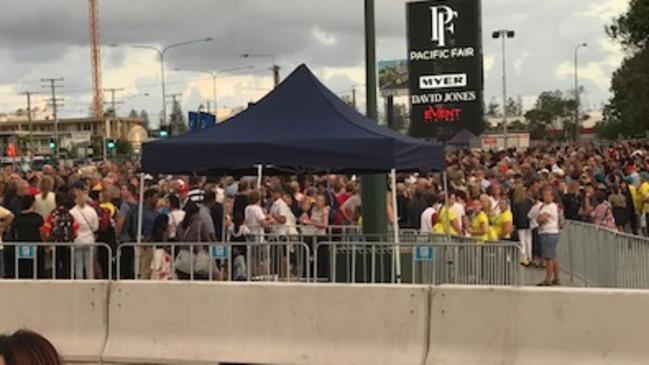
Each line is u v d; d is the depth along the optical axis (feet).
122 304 29.78
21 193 45.19
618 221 64.44
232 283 28.84
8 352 5.82
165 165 33.99
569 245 52.65
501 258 33.68
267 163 33.12
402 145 33.24
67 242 37.50
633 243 37.32
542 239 48.60
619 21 131.34
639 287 36.06
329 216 54.03
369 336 27.20
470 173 81.41
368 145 32.83
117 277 35.55
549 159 103.04
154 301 29.50
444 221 45.29
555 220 48.52
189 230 38.42
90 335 29.99
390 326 26.99
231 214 47.65
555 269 48.62
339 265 34.60
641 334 24.14
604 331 24.56
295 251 35.19
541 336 25.29
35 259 35.60
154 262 35.29
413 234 40.22
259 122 34.71
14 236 39.47
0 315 30.78
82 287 30.22
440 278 34.27
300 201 55.77
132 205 45.68
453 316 26.32
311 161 32.91
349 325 27.43
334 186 61.36
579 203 61.72
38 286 30.60
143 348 29.30
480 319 26.03
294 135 33.53
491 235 49.06
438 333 26.48
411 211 52.75
